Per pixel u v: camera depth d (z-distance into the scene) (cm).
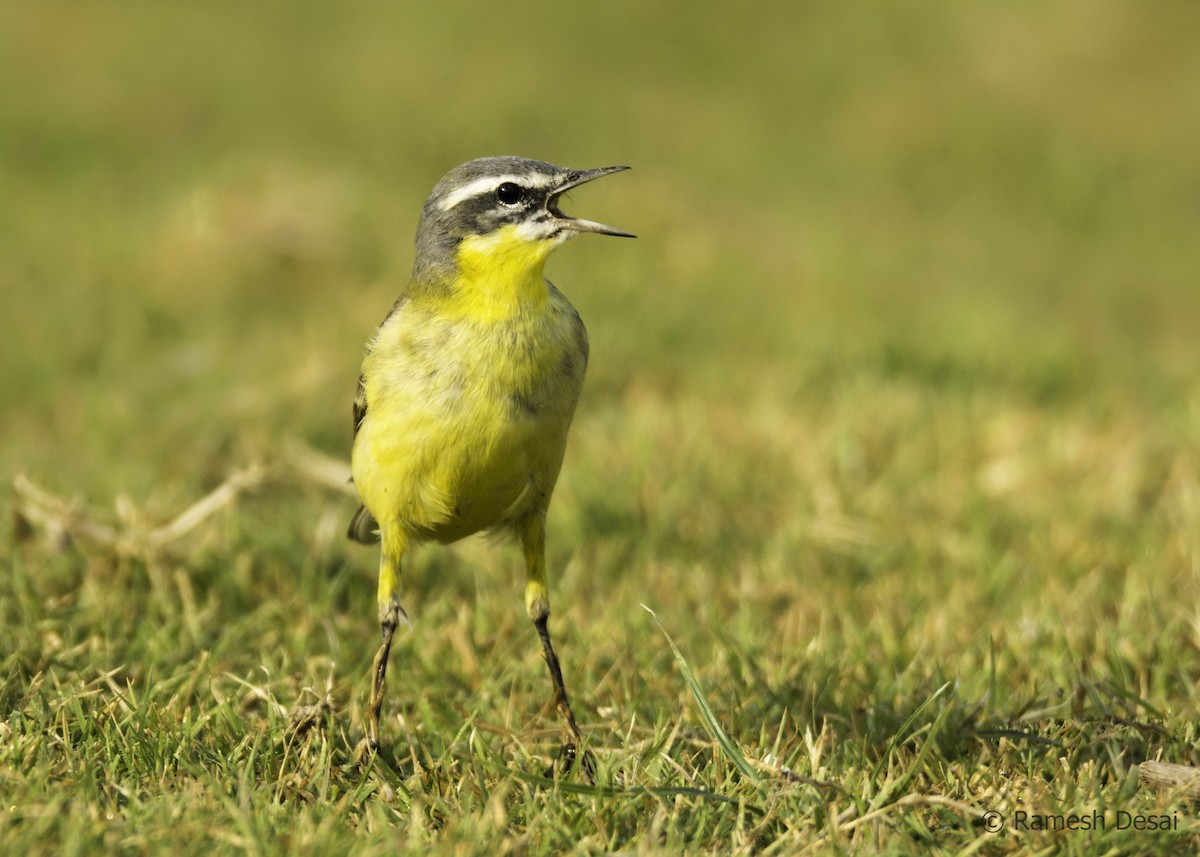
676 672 885
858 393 1548
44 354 1614
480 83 3225
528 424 787
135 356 1647
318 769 716
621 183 2347
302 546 1076
